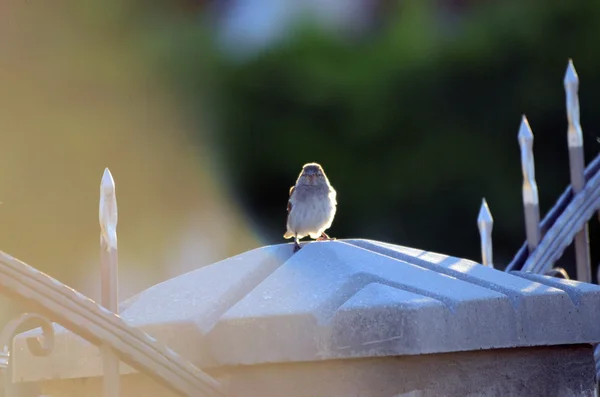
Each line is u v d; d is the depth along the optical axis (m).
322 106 16.73
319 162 16.64
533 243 5.23
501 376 3.40
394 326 3.12
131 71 16.44
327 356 3.11
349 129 16.66
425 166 16.42
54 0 15.92
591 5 16.02
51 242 14.33
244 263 3.56
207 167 16.45
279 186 16.73
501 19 16.61
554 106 16.17
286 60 16.94
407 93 16.64
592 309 3.60
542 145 16.25
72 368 3.46
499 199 16.22
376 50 17.00
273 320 3.14
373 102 16.61
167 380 2.92
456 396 3.29
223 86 16.84
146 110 16.34
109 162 15.65
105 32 16.31
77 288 14.22
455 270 3.61
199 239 16.09
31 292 2.65
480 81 16.47
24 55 15.67
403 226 16.47
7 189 14.55
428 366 3.27
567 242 5.23
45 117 15.48
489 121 16.42
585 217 5.27
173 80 16.67
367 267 3.40
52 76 15.76
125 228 15.50
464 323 3.24
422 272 3.45
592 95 15.97
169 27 17.03
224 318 3.22
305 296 3.22
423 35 17.00
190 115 16.62
